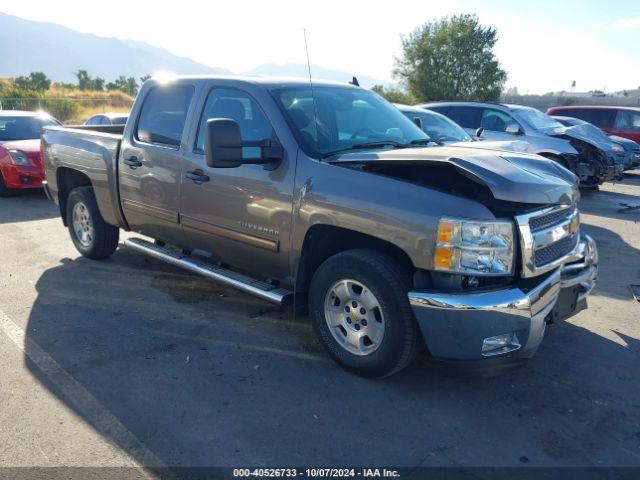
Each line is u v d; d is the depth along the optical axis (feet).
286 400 11.31
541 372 12.80
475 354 10.59
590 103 117.80
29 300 16.46
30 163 32.12
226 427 10.35
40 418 10.52
